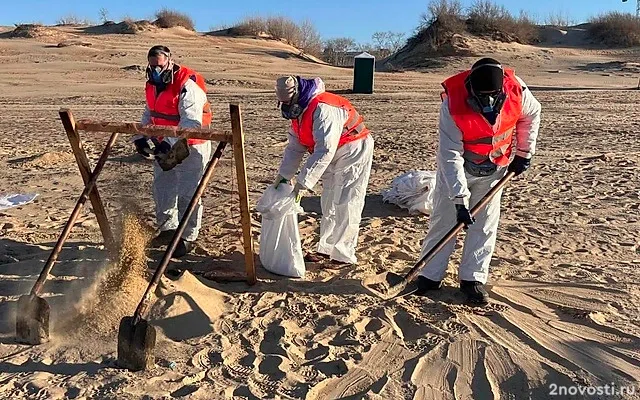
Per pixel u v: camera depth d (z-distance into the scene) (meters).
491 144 4.98
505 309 5.11
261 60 39.50
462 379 4.18
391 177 10.58
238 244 6.65
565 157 12.23
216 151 4.89
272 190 5.69
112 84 27.89
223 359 4.36
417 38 51.97
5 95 23.83
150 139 5.85
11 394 3.95
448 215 5.25
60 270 5.86
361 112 20.34
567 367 4.29
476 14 52.56
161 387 4.02
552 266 6.14
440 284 5.51
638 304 5.23
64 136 14.70
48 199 8.78
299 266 5.71
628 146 13.59
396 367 4.31
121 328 4.22
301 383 4.10
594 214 8.06
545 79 36.72
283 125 16.89
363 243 6.77
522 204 8.58
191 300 4.99
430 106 22.17
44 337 4.57
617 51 50.91
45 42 41.75
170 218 6.28
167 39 46.06
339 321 4.87
